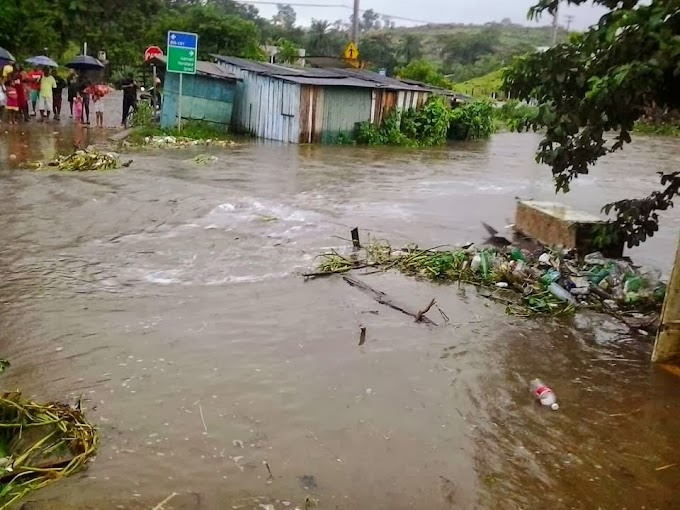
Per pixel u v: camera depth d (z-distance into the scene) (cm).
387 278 750
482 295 710
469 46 8075
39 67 2364
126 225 935
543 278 723
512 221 1091
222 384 486
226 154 1753
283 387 487
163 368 506
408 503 368
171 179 1291
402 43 7025
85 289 674
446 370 530
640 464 414
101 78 3200
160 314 612
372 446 420
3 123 2002
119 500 357
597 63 604
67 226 916
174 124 2133
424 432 439
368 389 491
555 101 661
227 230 930
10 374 488
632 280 713
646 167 1950
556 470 406
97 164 1358
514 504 372
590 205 1317
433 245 903
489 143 2717
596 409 481
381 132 2350
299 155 1841
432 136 2492
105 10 4278
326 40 5888
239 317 613
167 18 4028
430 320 631
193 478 379
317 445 417
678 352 558
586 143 679
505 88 693
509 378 523
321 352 548
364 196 1255
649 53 562
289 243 877
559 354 572
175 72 2056
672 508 373
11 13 3092
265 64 2508
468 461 411
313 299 670
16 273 714
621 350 587
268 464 395
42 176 1243
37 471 374
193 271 746
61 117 2338
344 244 883
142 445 407
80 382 480
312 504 362
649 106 651
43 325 577
